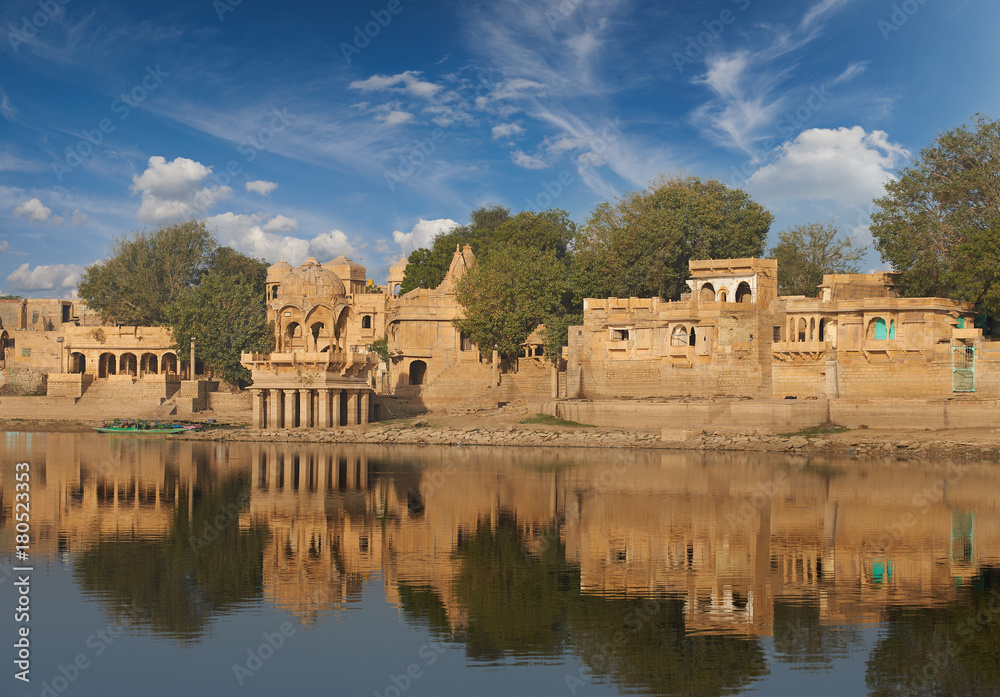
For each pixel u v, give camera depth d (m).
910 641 26.11
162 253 129.50
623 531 40.28
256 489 53.16
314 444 84.12
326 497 49.91
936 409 69.56
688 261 99.50
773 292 87.56
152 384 113.69
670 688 22.97
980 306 77.88
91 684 23.38
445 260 132.62
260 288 145.25
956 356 73.00
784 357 82.38
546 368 104.12
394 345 111.38
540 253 112.88
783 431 75.06
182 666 24.55
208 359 109.69
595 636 26.70
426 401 103.56
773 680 23.41
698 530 40.25
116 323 127.44
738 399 82.00
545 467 63.09
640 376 89.81
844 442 69.31
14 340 132.38
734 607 29.11
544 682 23.44
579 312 110.62
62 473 60.59
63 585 31.88
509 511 45.22
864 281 85.81
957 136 82.88
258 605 29.69
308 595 30.75
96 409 110.25
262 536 39.56
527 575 32.94
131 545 37.81
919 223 82.81
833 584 31.61
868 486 51.81
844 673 23.84
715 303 86.25
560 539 38.62
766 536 38.78
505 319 98.25
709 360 86.00
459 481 56.09
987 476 55.38
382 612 28.97
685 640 26.25
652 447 76.62
